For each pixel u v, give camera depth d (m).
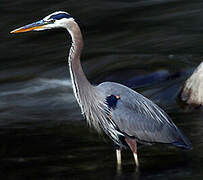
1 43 23.38
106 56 19.30
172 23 23.48
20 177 9.89
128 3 26.81
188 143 10.58
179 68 17.44
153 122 10.70
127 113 10.56
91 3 27.17
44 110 15.05
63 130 12.78
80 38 10.77
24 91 17.41
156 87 15.88
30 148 11.53
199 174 9.56
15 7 27.42
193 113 13.41
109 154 10.99
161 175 9.62
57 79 18.72
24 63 20.61
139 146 11.47
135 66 17.95
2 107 15.56
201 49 19.80
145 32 22.70
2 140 12.17
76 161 10.62
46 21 10.82
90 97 10.85
